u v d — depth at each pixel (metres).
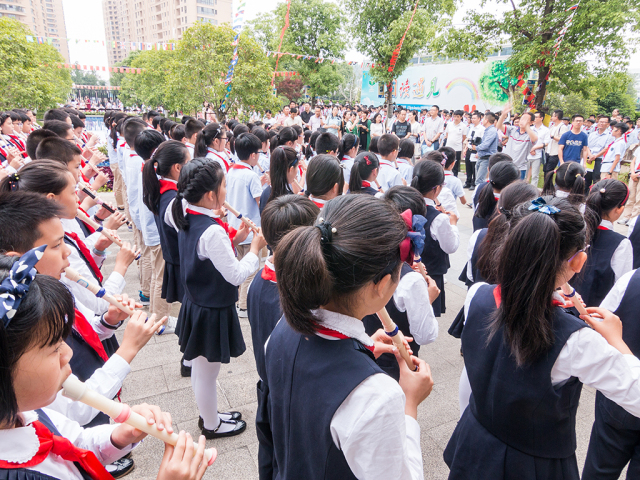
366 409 0.74
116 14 108.94
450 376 2.82
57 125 3.32
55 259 1.20
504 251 1.10
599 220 2.21
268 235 1.50
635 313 1.47
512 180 2.71
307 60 19.42
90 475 0.81
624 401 1.01
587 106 16.39
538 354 1.05
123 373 1.26
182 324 2.10
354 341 0.87
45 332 0.68
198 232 1.90
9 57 7.65
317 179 2.23
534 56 9.27
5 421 0.68
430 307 1.70
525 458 1.14
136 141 3.09
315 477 0.83
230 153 5.19
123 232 5.32
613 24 8.32
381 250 0.80
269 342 1.03
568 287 1.36
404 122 10.04
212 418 2.13
